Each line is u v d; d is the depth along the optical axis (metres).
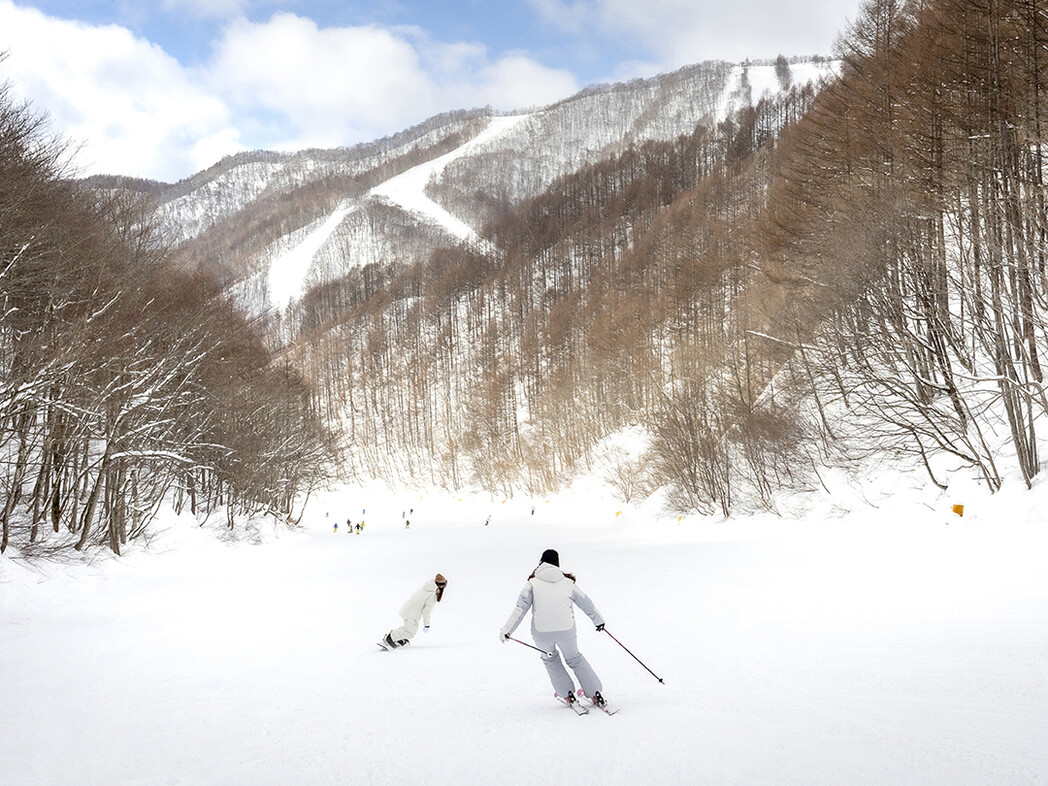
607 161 186.25
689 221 93.94
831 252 27.50
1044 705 5.60
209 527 36.62
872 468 25.92
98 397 22.22
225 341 33.50
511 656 9.27
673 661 7.98
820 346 28.27
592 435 73.25
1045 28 21.03
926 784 4.21
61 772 5.13
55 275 21.12
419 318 139.50
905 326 23.48
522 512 70.12
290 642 10.59
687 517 36.06
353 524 72.62
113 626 12.70
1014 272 19.25
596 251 131.12
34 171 21.44
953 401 21.55
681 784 4.41
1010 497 18.39
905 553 16.53
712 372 42.31
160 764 5.24
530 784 4.57
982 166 21.66
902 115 28.95
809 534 23.64
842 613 10.16
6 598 15.45
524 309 124.94
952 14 26.00
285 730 6.02
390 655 9.45
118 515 26.44
